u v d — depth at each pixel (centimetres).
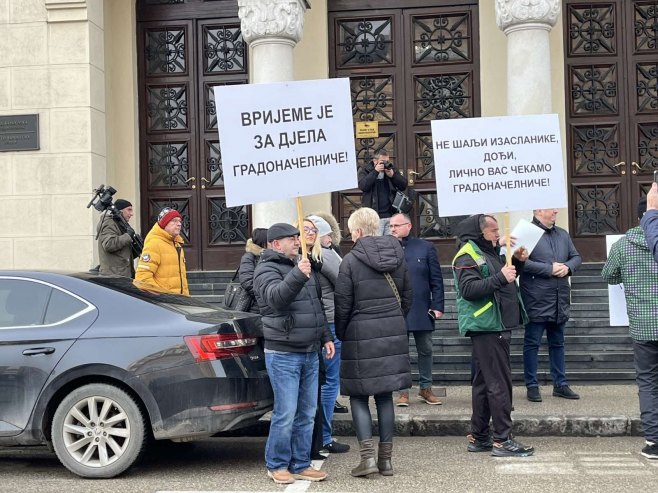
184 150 1311
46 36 1193
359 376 625
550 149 680
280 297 593
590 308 1055
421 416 802
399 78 1271
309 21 1275
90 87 1192
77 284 665
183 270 858
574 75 1241
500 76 1238
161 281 833
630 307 682
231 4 1302
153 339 633
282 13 1118
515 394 912
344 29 1285
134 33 1308
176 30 1314
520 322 729
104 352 633
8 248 1195
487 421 715
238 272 776
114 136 1295
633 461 675
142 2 1317
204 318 647
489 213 732
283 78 1131
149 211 1312
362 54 1280
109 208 942
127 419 632
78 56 1192
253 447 758
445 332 1063
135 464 671
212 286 1170
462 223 703
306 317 615
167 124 1315
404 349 634
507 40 1130
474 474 636
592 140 1237
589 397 888
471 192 678
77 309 655
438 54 1265
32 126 1193
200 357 625
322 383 684
